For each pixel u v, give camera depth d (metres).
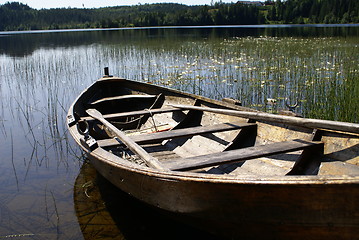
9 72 14.10
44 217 3.98
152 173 3.11
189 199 3.00
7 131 7.05
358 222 2.49
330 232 2.62
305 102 7.54
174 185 3.00
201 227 3.25
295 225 2.70
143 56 16.48
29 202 4.32
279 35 25.25
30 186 4.75
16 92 10.57
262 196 2.68
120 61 15.43
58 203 4.29
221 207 2.88
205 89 9.38
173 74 11.67
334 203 2.50
